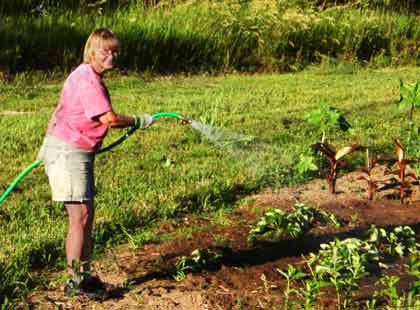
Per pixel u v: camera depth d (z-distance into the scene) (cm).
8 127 1055
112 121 542
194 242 698
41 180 847
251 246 696
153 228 725
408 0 2191
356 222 773
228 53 1706
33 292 587
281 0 1869
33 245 655
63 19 1655
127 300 580
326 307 574
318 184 897
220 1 1836
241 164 932
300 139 1063
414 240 698
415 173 936
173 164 920
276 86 1514
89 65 550
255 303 578
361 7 2141
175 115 588
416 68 1891
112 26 1634
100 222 718
